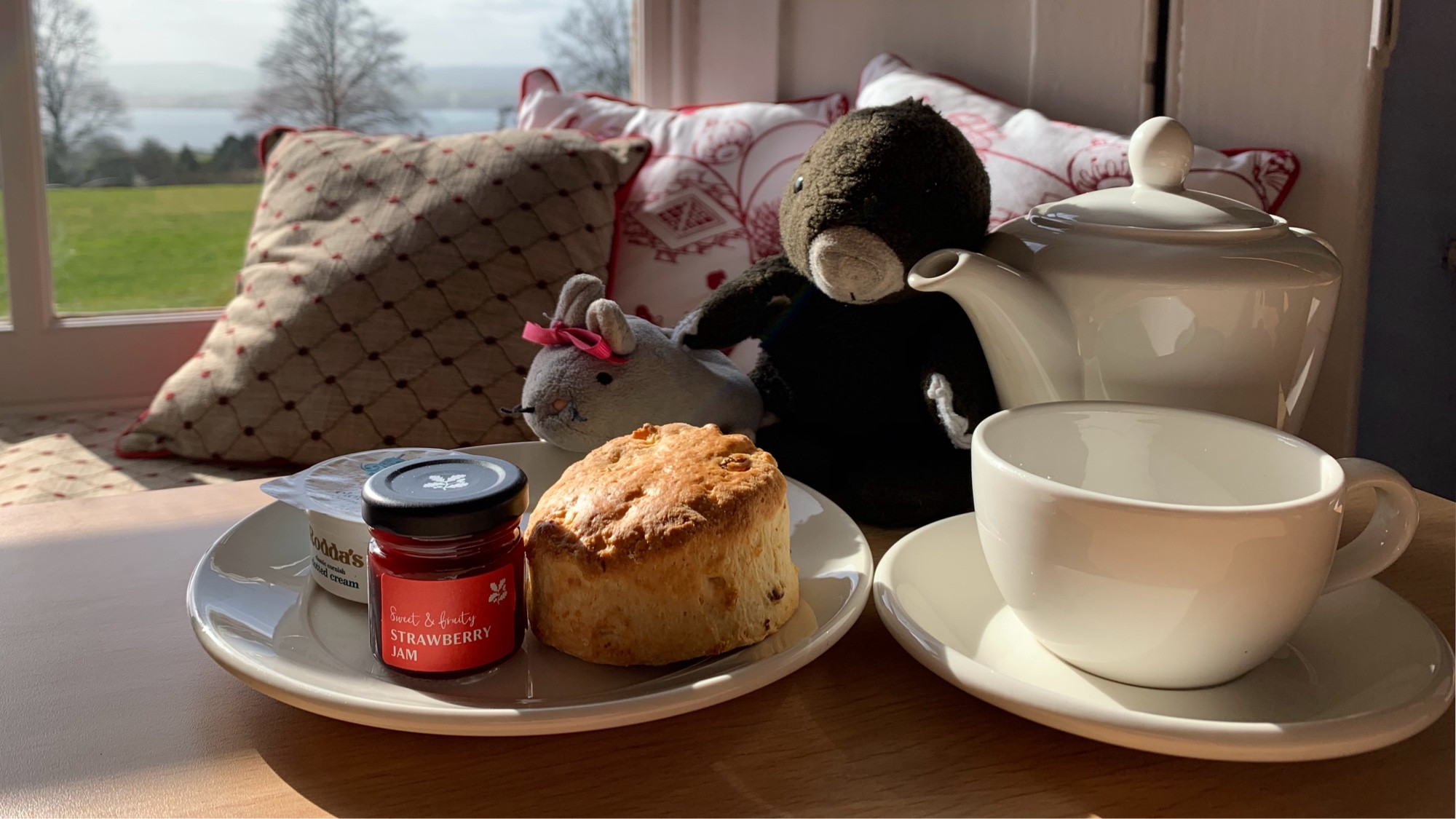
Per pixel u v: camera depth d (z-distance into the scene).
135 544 0.55
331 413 1.01
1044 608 0.38
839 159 0.56
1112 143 0.98
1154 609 0.36
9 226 1.22
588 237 1.09
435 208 1.07
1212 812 0.33
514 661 0.41
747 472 0.43
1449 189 1.03
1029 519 0.37
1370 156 0.98
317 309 1.03
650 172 1.20
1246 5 1.02
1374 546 0.40
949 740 0.37
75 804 0.33
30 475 1.04
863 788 0.35
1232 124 1.06
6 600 0.48
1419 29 0.98
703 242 1.15
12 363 1.24
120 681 0.41
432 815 0.33
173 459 1.07
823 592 0.46
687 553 0.40
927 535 0.50
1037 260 0.48
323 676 0.39
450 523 0.38
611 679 0.40
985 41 1.24
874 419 0.64
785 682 0.41
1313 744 0.32
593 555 0.40
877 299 0.58
